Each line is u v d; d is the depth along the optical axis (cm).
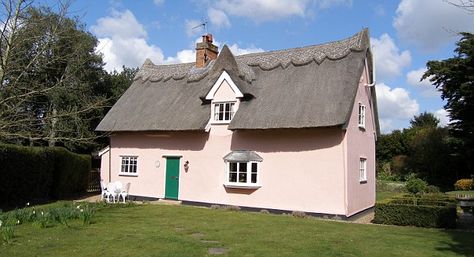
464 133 3644
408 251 985
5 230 1074
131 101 2597
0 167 1841
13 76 1475
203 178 2120
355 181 1873
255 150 1964
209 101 2188
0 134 1311
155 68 2806
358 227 1385
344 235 1195
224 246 1016
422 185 2227
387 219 1523
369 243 1076
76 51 1645
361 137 2020
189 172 2178
